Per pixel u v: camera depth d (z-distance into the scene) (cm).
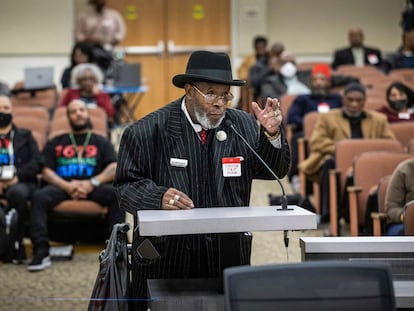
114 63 1437
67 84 1415
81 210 810
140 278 422
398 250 391
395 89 1020
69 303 643
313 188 971
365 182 800
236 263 378
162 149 422
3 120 823
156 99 1916
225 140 421
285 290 303
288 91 1332
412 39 1648
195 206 415
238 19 1903
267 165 418
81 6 1869
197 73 404
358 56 1666
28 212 821
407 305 389
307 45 1944
